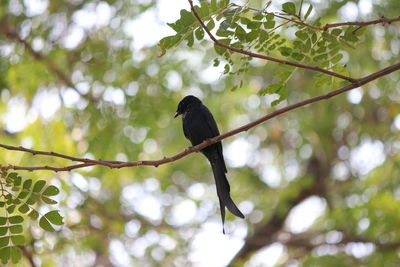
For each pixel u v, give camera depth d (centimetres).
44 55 1476
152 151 1680
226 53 677
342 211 1469
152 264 1583
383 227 1386
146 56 1490
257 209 1625
